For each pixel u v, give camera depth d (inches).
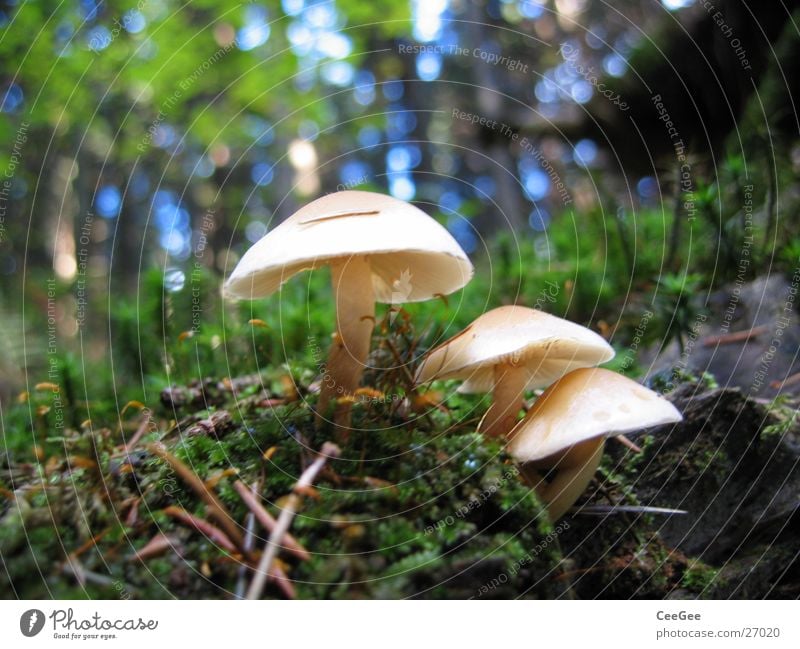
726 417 4.5
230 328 7.4
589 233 10.8
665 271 8.5
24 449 5.5
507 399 4.2
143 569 3.0
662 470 4.5
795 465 4.3
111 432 5.3
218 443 4.0
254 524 3.2
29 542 3.1
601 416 3.5
